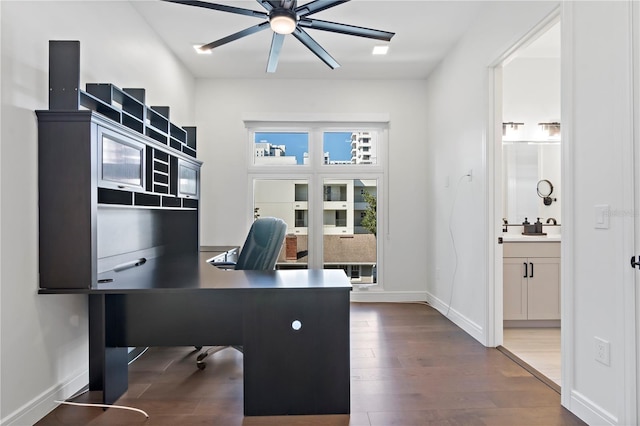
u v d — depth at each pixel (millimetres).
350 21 3119
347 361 1926
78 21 2178
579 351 1880
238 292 1823
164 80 3473
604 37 1714
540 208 3951
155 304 2074
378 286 4496
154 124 2865
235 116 4383
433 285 4230
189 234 3547
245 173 4387
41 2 1878
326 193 4539
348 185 4531
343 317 1924
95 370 2035
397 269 4473
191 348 2910
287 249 4496
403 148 4477
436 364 2553
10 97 1687
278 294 1908
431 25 3193
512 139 3959
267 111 4387
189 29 3213
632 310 1569
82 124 1846
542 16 2170
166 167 2889
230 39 2473
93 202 1868
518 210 3943
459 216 3455
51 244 1850
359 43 3506
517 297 3328
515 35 2463
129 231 2744
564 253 1968
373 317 3742
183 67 3973
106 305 2049
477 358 2658
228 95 4375
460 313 3430
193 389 2205
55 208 1848
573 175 1912
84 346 2217
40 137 1847
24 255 1766
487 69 2893
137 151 2355
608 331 1694
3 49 1649
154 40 3244
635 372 1565
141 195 2504
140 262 2715
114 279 2033
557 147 3969
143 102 2496
